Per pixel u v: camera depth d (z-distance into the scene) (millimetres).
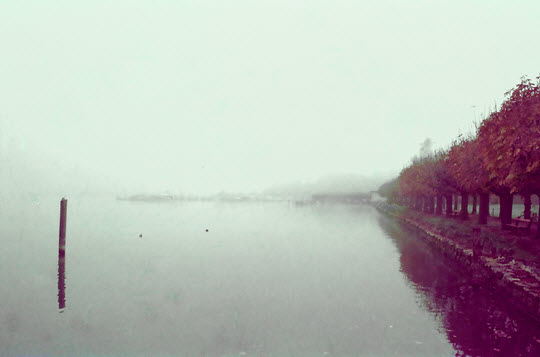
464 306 11438
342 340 8961
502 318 10273
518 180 15578
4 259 20281
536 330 9289
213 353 8320
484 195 26859
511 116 14820
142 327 10023
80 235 31062
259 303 12141
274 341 8977
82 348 8688
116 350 8508
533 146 13680
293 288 13945
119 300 12617
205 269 17500
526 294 10016
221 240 27875
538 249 15312
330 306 11695
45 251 22953
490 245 15969
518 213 37594
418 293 13023
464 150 25219
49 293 13508
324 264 18438
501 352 8062
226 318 10719
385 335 9227
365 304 11867
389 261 19078
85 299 12773
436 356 7926
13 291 13773
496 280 12352
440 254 20844
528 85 14875
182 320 10617
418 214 38719
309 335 9328
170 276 16141
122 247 24516
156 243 26406
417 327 9734
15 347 8664
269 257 20500
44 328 9984
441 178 33719
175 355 8250
